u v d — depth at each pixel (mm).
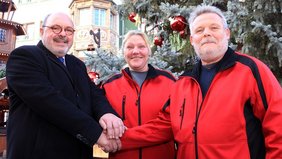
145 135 2502
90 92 2594
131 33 2959
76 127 2148
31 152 2117
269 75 2070
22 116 2174
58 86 2285
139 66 2875
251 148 2012
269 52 3707
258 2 3412
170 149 2707
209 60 2273
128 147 2500
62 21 2420
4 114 9172
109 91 2885
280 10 3621
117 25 17594
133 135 2492
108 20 16953
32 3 21953
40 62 2266
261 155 2039
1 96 6855
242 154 1975
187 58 4695
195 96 2236
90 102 2512
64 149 2193
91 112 2498
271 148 1937
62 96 2199
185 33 3980
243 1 3447
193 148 2115
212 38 2223
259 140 2047
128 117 2703
